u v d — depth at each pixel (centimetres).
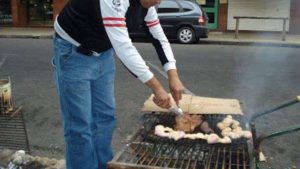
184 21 1370
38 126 554
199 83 783
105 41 266
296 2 1675
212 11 1747
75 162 281
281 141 505
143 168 246
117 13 237
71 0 267
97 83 287
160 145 279
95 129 297
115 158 260
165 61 285
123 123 559
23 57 1067
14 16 1877
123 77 816
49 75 848
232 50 1253
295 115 593
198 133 292
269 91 732
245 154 269
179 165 261
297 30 1686
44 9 1891
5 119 466
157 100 252
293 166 446
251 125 317
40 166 373
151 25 284
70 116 275
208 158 266
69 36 264
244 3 1712
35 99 673
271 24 1711
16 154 393
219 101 338
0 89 453
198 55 1131
